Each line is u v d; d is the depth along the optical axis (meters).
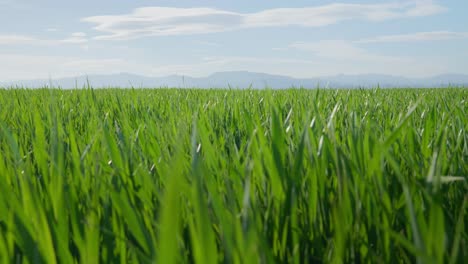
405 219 1.05
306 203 1.18
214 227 1.03
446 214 1.11
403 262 1.06
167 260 0.54
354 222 1.09
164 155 1.50
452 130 1.87
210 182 0.97
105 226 1.03
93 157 1.49
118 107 3.88
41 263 0.87
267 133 1.87
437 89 7.36
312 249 1.08
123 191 1.15
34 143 1.60
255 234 0.71
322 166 1.21
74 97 5.43
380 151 1.10
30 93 6.53
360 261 1.02
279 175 1.12
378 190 1.10
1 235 0.95
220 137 2.09
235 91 6.43
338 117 2.44
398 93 6.59
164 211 0.54
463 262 0.91
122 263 0.98
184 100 4.74
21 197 1.18
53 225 0.94
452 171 1.46
